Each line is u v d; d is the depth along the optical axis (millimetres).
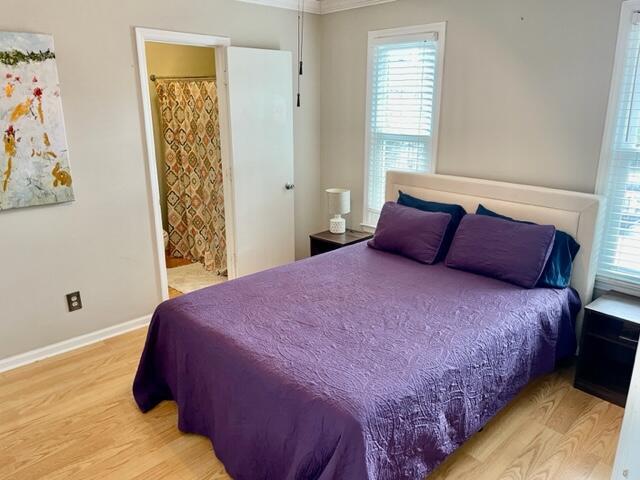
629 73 2688
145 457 2246
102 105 3129
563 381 2836
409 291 2670
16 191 2838
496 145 3336
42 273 3055
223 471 2160
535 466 2160
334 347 2045
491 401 2199
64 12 2873
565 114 2969
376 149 4180
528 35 3045
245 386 1944
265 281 2822
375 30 3918
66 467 2176
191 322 2312
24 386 2805
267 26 3973
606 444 2301
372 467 1611
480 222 3035
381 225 3490
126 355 3174
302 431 1724
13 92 2730
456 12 3375
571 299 2812
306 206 4703
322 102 4539
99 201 3227
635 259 2838
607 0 2686
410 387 1796
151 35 3285
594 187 2912
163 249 3627
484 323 2289
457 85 3475
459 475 2104
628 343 2555
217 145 4406
